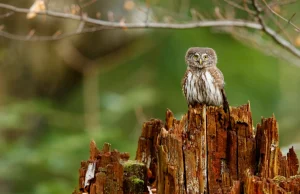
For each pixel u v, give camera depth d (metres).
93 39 17.94
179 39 20.45
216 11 12.41
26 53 17.81
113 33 18.11
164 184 8.00
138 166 8.60
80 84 19.52
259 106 21.00
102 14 15.57
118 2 15.57
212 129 8.15
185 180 7.99
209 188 8.08
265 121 8.17
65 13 11.75
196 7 15.95
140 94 18.52
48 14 11.50
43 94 18.98
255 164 8.20
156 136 9.01
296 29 10.21
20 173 16.30
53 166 15.91
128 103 18.28
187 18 13.55
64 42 17.67
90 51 18.36
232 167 8.17
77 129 18.39
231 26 12.74
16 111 17.03
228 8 13.44
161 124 9.02
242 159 8.19
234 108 8.22
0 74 18.00
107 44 18.31
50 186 15.73
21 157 16.20
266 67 21.23
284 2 11.87
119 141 16.39
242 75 20.98
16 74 18.14
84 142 16.12
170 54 20.53
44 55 17.94
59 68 18.39
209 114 8.17
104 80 20.64
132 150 16.14
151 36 20.47
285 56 14.01
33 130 18.41
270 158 8.12
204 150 8.12
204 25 12.27
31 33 12.11
